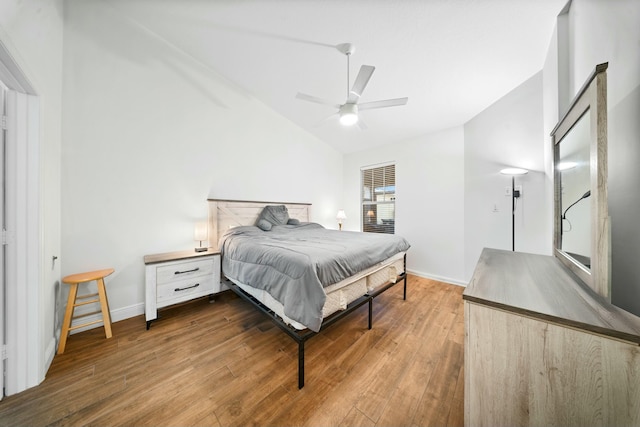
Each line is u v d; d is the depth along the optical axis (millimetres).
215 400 1284
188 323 2158
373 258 2135
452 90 2604
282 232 3092
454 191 3314
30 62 1301
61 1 1823
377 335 1967
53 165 1688
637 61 897
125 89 2244
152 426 1129
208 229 2840
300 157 4090
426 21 1761
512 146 2635
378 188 4422
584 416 698
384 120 3361
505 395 824
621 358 640
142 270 2354
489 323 855
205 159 2854
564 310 760
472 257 3113
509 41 1925
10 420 1158
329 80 2658
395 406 1251
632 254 915
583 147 1068
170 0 1995
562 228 1397
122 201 2230
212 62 2752
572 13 1572
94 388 1357
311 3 1743
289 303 1482
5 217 1309
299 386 1370
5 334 1309
